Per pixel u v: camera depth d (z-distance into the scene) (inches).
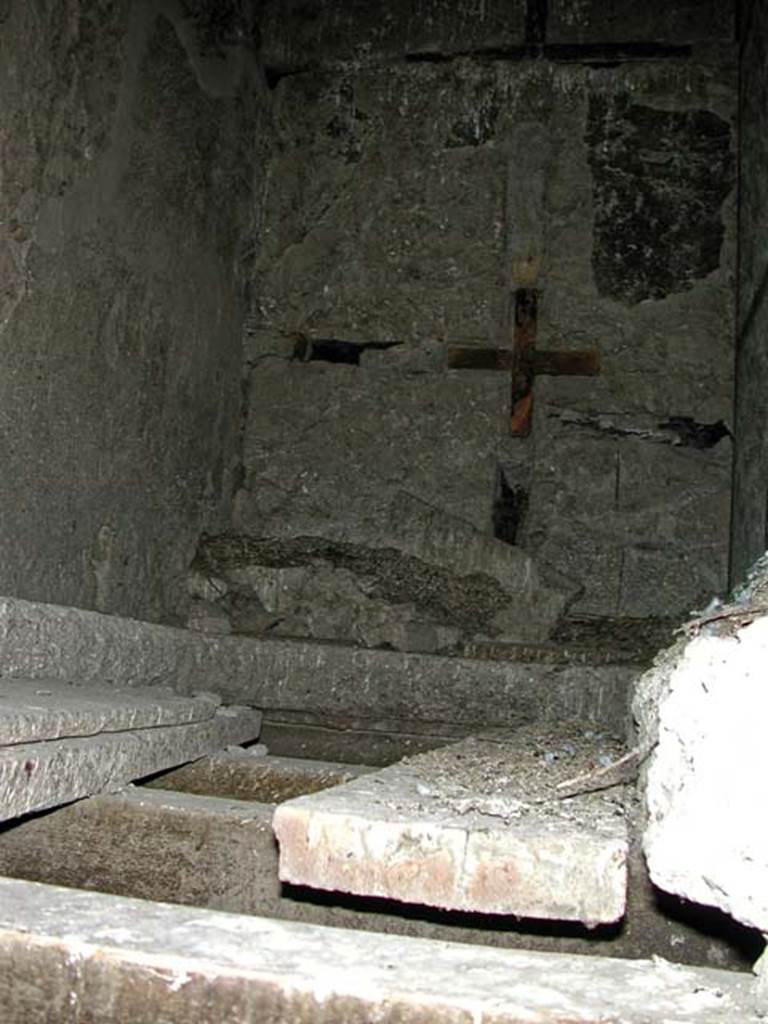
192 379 190.1
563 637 190.2
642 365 204.4
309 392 212.2
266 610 189.6
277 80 218.5
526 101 211.5
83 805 91.8
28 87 139.2
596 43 208.7
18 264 138.6
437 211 212.7
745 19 195.5
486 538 198.2
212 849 88.8
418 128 214.7
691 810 59.4
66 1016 55.1
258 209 215.0
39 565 146.5
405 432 209.0
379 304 212.5
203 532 197.0
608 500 202.8
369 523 205.0
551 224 209.0
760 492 167.2
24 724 87.6
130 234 167.3
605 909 65.6
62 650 129.4
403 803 75.0
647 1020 50.8
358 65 216.4
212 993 53.8
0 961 56.3
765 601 82.7
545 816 73.6
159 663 153.4
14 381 139.1
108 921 59.1
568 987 54.0
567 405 205.8
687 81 207.3
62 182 147.9
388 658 171.5
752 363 178.4
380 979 53.7
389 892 68.3
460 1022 51.5
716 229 205.0
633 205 207.5
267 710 173.2
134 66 166.2
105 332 161.3
